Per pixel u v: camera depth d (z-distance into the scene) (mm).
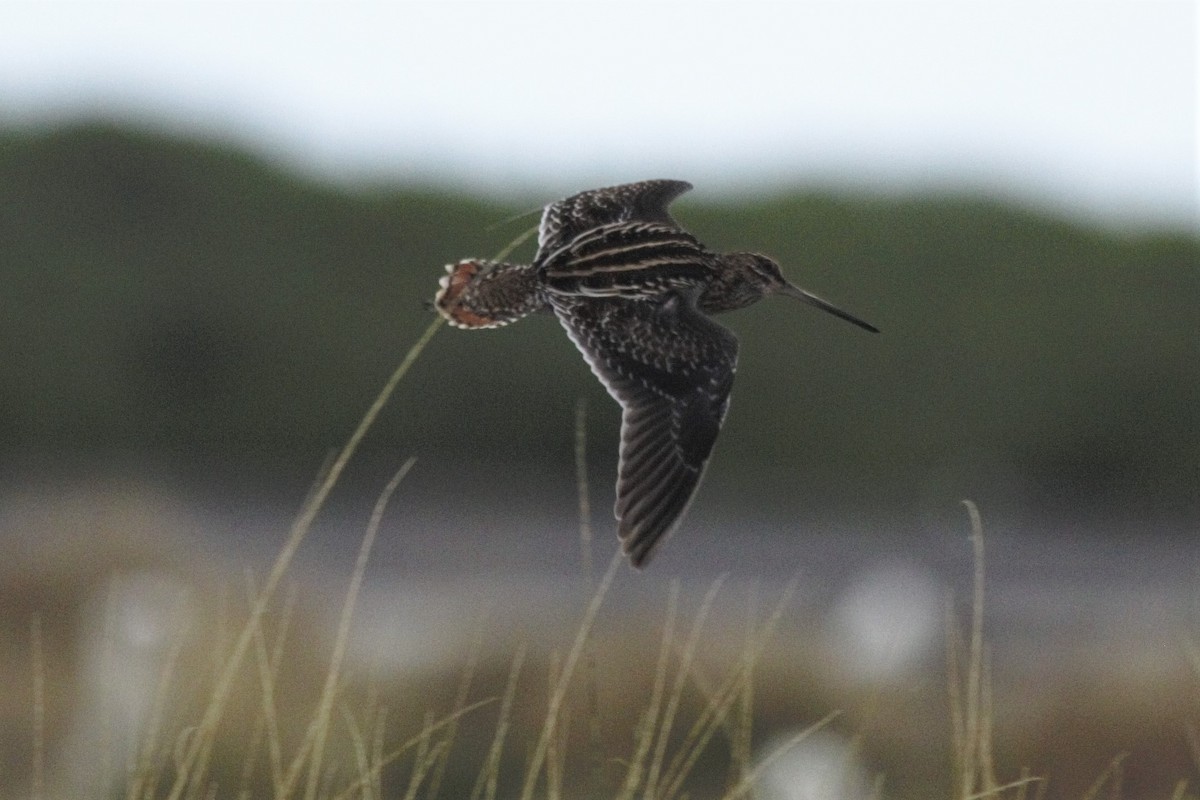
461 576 57188
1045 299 87375
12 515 49750
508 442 81312
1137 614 53750
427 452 81875
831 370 83375
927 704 37031
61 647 40312
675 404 20109
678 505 19609
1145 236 90812
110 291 86000
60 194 91250
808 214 91500
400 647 38250
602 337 20375
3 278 85875
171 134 94812
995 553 67125
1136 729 36250
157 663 29391
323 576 55031
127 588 39156
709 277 22000
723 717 19828
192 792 19266
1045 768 36375
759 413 82000
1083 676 38562
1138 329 86312
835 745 32844
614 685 35469
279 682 30688
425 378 82562
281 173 94125
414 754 32250
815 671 37375
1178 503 83312
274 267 88188
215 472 81312
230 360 84375
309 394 83438
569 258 20828
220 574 45500
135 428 83000
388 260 89375
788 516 75875
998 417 83562
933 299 86812
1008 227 90688
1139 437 84062
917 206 91500
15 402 82562
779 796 27516
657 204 22219
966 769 19469
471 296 20438
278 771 18984
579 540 66375
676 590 20062
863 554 63781
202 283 87000
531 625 40250
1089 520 79188
